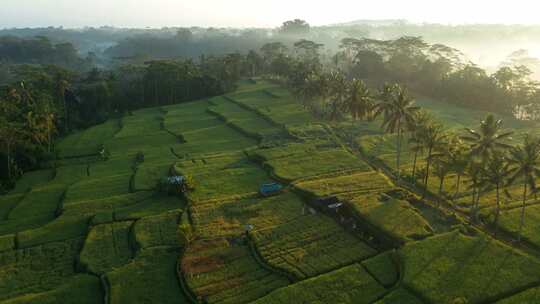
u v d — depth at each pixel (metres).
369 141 115.25
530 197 80.25
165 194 89.12
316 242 67.88
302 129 125.88
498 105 155.00
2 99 138.00
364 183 87.44
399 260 59.44
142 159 114.06
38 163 117.06
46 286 62.09
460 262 58.09
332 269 60.75
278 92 179.75
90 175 106.69
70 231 77.56
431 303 50.62
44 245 73.25
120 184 97.88
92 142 133.38
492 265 57.25
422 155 104.25
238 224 74.94
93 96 168.25
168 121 150.25
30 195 96.31
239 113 152.62
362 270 58.72
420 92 183.88
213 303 54.97
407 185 89.06
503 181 69.00
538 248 64.25
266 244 67.69
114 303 55.66
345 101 124.00
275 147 113.38
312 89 142.00
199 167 103.56
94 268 64.88
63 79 158.00
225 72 191.12
